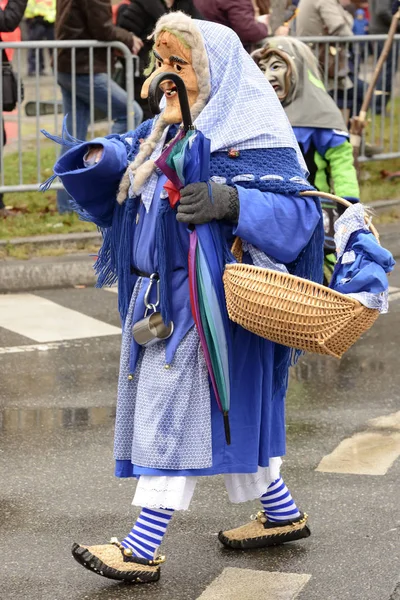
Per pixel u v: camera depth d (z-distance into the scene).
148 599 4.43
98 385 7.35
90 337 8.54
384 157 13.02
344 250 4.39
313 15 12.30
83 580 4.61
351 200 7.30
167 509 4.55
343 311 4.17
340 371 7.68
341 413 6.77
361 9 19.50
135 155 4.63
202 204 4.29
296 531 4.92
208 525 5.15
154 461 4.40
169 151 4.31
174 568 4.72
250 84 4.50
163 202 4.43
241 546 4.88
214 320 4.36
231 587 4.52
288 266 4.67
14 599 4.43
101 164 4.49
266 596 4.43
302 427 6.49
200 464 4.40
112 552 4.52
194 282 4.37
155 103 4.25
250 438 4.50
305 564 4.73
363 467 5.84
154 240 4.48
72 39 11.08
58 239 10.86
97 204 4.69
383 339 8.53
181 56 4.38
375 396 7.12
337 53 12.32
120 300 4.70
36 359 7.93
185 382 4.41
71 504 5.41
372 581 4.55
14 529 5.11
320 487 5.57
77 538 5.02
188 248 4.45
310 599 4.40
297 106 7.32
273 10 13.68
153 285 4.53
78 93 11.25
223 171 4.44
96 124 12.22
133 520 5.22
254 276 4.24
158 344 4.48
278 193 4.46
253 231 4.38
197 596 4.45
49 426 6.52
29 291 10.09
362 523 5.14
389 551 4.84
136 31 11.69
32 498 5.48
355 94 12.59
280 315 4.21
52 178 4.69
